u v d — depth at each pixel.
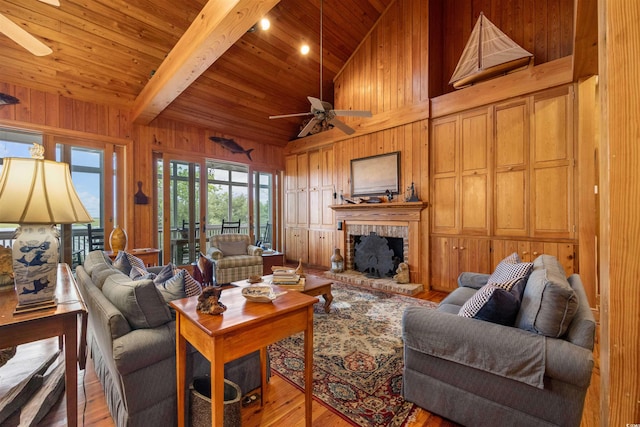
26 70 3.45
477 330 1.45
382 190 4.75
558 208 3.26
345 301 3.68
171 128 4.98
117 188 4.41
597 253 2.96
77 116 3.98
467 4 4.40
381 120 4.74
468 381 1.48
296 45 4.58
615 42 0.72
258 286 1.65
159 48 3.78
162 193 4.88
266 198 6.70
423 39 4.27
